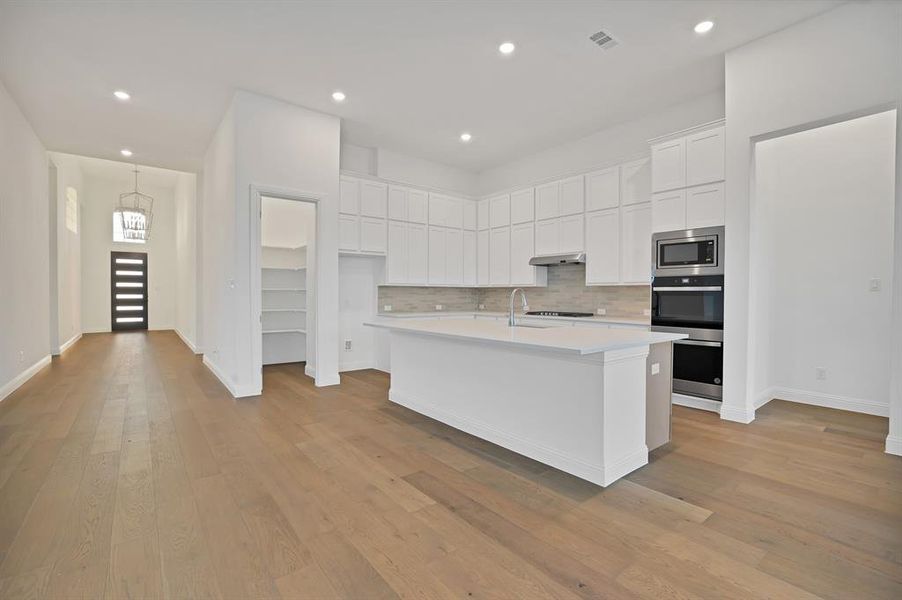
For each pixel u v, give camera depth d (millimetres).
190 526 2051
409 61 3770
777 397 4461
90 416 3803
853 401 4008
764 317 4160
